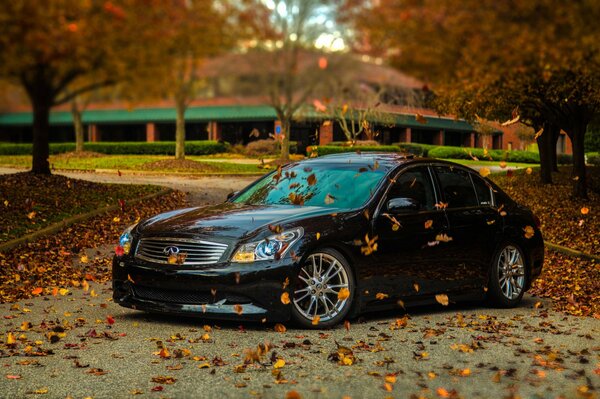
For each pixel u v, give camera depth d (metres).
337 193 7.64
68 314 7.41
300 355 5.85
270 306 6.70
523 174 30.27
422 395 4.81
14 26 17.64
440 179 8.25
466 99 22.17
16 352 5.88
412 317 7.83
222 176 32.72
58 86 19.45
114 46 20.45
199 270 6.70
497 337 6.80
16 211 14.72
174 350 5.94
